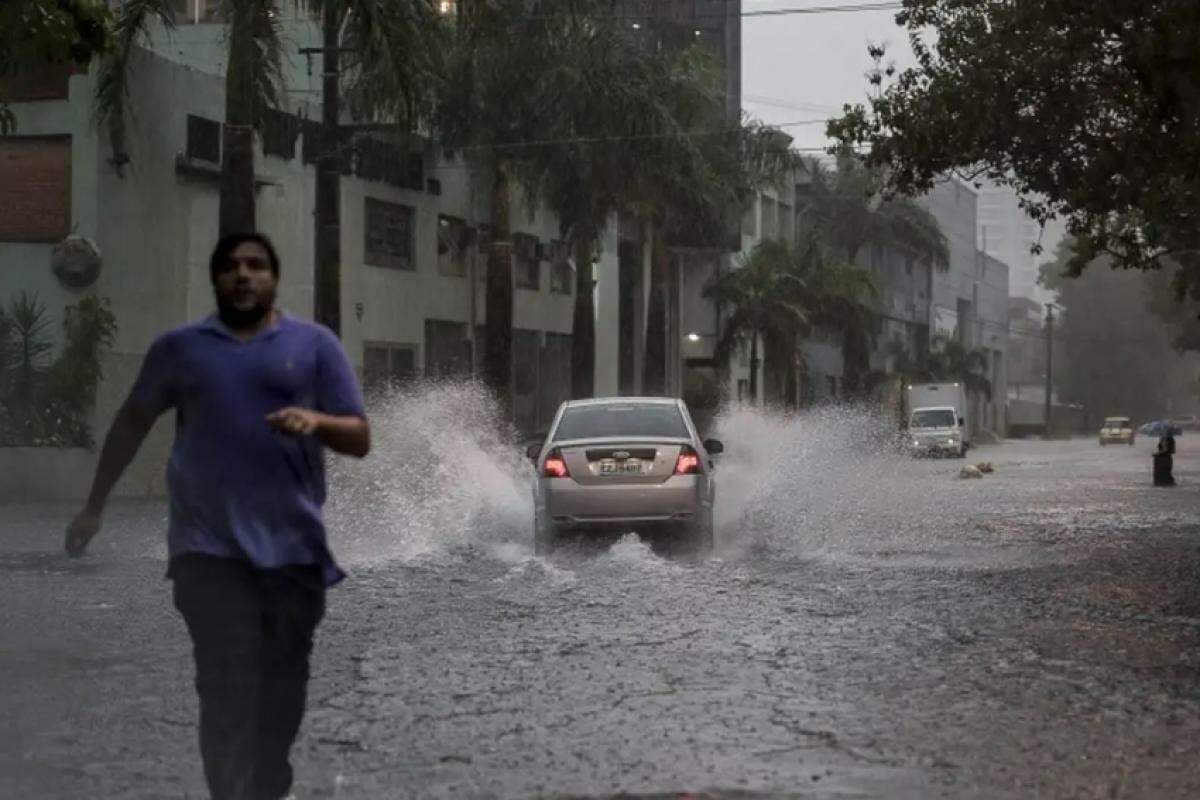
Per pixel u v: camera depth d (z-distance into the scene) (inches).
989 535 986.1
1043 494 1539.1
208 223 1524.4
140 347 1438.2
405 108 1249.4
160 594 641.6
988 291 5974.4
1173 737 364.8
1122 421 4313.5
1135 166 948.6
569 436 826.8
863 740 359.3
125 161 1396.4
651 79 1784.0
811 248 2933.1
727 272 2856.8
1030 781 321.4
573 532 792.9
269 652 278.5
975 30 966.4
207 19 1886.1
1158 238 1192.8
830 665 464.1
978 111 953.5
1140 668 463.2
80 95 1381.6
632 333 2332.7
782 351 2844.5
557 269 2431.1
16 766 335.6
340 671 454.0
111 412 1400.1
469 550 833.5
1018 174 1017.5
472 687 427.5
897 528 1024.2
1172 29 817.5
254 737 277.1
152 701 406.9
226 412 270.4
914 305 4675.2
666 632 530.9
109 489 280.2
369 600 618.5
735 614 577.9
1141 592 663.1
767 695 415.2
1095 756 344.8
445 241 2059.5
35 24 737.6
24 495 1339.8
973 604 616.1
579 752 347.9
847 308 3041.3
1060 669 459.8
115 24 1214.3
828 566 764.6
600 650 491.8
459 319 2095.2
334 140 1352.1
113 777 326.3
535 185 1820.9
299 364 274.5
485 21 1435.8
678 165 1831.9
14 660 472.4
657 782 319.9
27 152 1396.4
